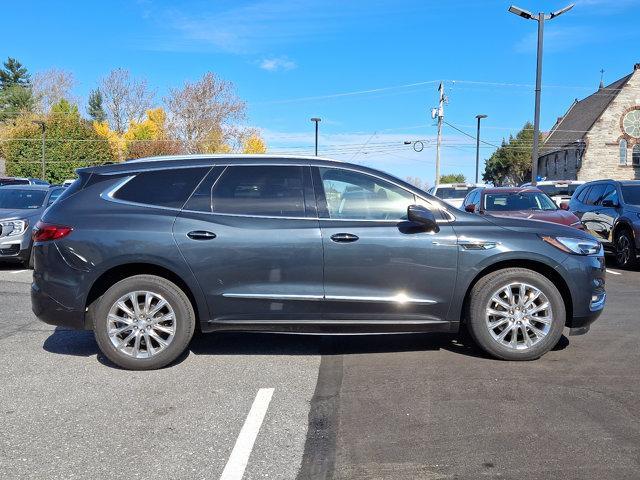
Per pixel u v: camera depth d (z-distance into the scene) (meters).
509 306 5.39
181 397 4.69
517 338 5.46
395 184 5.47
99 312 5.29
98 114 89.56
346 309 5.30
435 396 4.62
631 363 5.39
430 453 3.68
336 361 5.58
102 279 5.40
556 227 5.56
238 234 5.25
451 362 5.48
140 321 5.31
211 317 5.33
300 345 6.14
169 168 5.52
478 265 5.31
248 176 5.47
